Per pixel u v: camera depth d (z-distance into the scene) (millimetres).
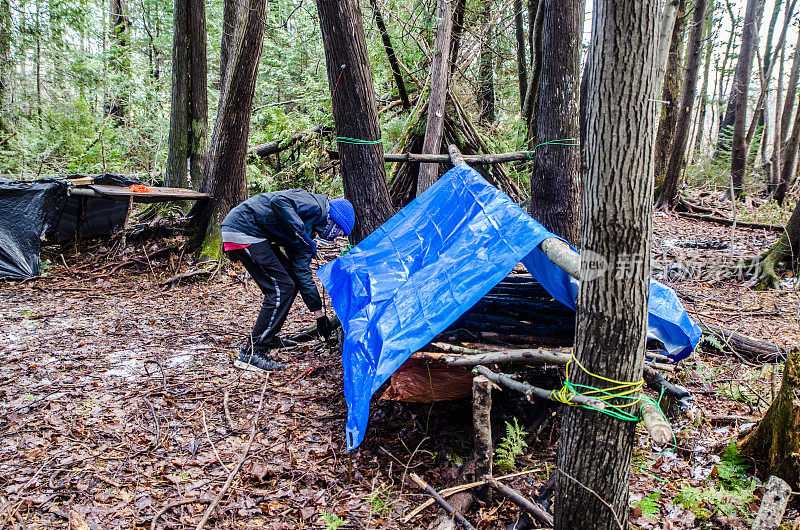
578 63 5590
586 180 2027
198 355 4883
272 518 2721
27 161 12086
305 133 9500
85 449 3232
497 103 15633
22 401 3803
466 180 4184
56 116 13016
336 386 4273
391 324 3199
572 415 2199
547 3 5594
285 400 4023
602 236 1975
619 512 2219
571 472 2219
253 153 9516
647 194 1933
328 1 4824
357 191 5250
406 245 4266
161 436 3432
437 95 8305
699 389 4094
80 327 5551
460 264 3312
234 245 4371
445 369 3361
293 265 4488
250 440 3352
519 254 3037
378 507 2811
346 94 5043
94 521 2590
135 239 8602
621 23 1798
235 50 7723
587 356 2127
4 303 6301
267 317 4555
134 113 13578
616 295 1999
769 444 2910
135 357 4781
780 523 2414
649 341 3684
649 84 1842
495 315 3830
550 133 5727
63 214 8320
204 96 9633
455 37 10000
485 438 2766
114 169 12398
